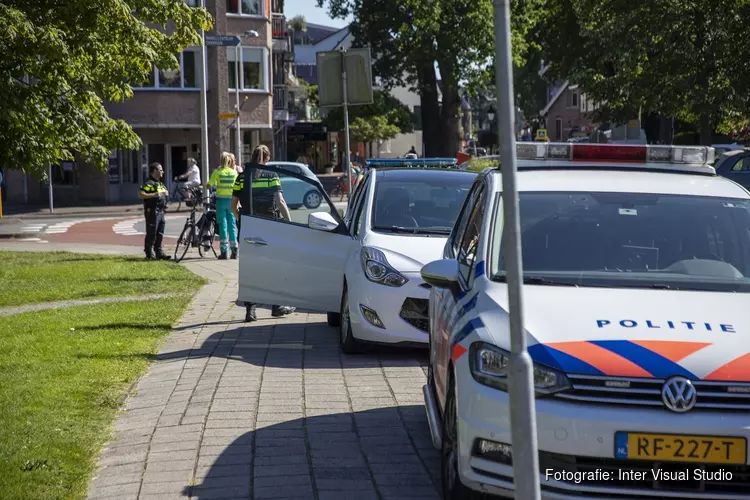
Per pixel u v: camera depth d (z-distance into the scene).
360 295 8.85
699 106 26.91
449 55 49.66
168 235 27.30
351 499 5.17
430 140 57.81
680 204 5.68
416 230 9.44
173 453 5.97
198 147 48.16
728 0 26.27
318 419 6.76
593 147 6.24
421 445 6.16
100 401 7.20
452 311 5.29
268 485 5.38
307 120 79.56
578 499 4.14
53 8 17.64
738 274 5.20
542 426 4.18
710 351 4.26
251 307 11.10
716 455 4.10
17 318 11.17
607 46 31.19
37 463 5.50
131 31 18.36
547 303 4.74
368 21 53.44
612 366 4.21
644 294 4.89
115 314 11.48
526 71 59.97
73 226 31.23
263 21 49.84
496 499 4.64
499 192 5.77
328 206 10.59
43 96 18.50
